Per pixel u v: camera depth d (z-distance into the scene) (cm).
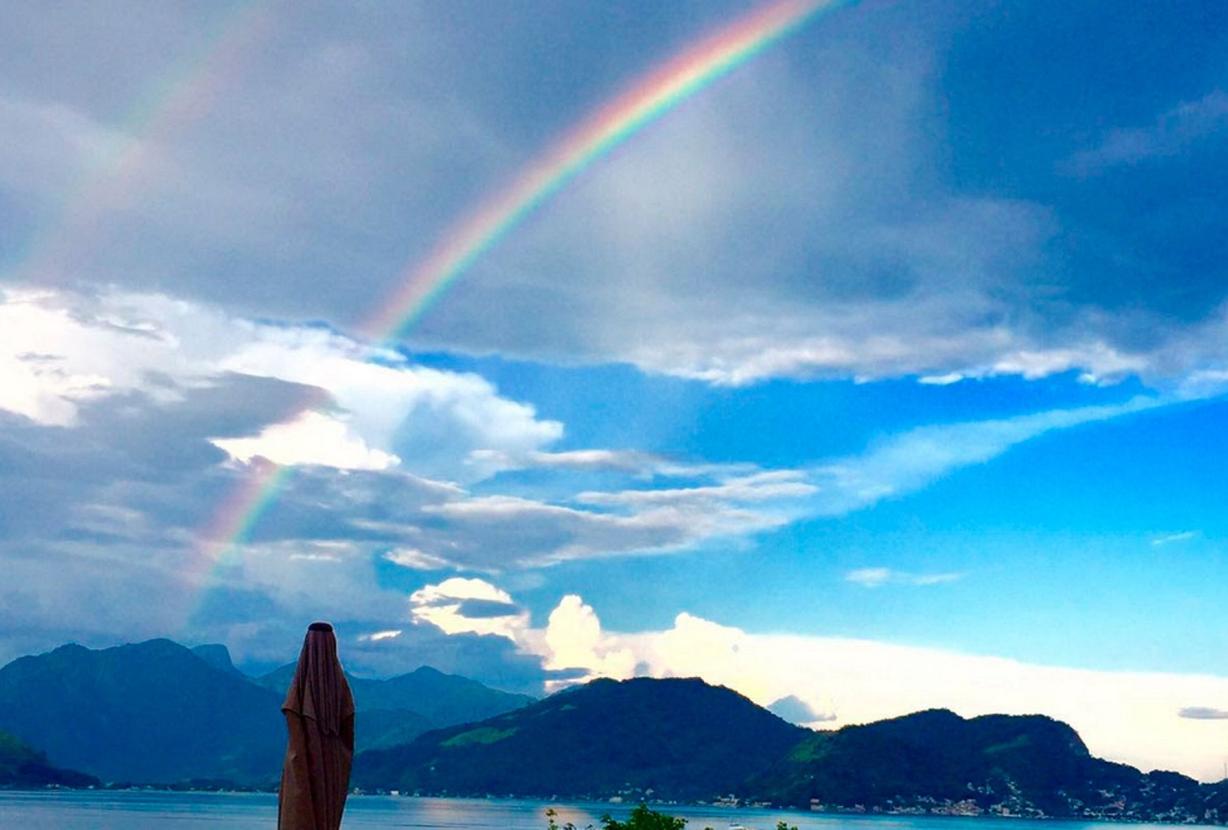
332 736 1622
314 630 1653
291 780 1588
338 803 1619
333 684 1638
